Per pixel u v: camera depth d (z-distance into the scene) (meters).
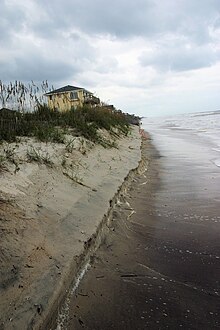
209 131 34.22
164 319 3.02
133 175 9.64
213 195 7.54
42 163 6.07
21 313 2.61
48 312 2.69
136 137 23.50
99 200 5.82
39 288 2.94
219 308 3.22
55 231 4.05
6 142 6.69
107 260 4.11
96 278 3.63
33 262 3.28
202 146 19.58
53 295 2.88
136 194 7.81
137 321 2.97
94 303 3.18
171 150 18.44
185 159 14.31
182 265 4.12
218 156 14.58
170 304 3.26
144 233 5.27
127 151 13.74
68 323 2.87
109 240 4.71
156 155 16.55
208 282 3.70
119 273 3.82
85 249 3.93
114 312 3.08
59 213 4.57
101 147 11.01
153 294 3.42
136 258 4.30
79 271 3.61
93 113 16.22
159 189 8.48
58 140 8.28
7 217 3.77
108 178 7.71
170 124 65.06
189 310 3.17
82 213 4.93
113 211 5.89
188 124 57.16
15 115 8.76
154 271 3.96
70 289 3.25
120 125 21.92
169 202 7.14
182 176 10.21
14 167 5.20
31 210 4.22
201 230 5.34
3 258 3.15
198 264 4.14
